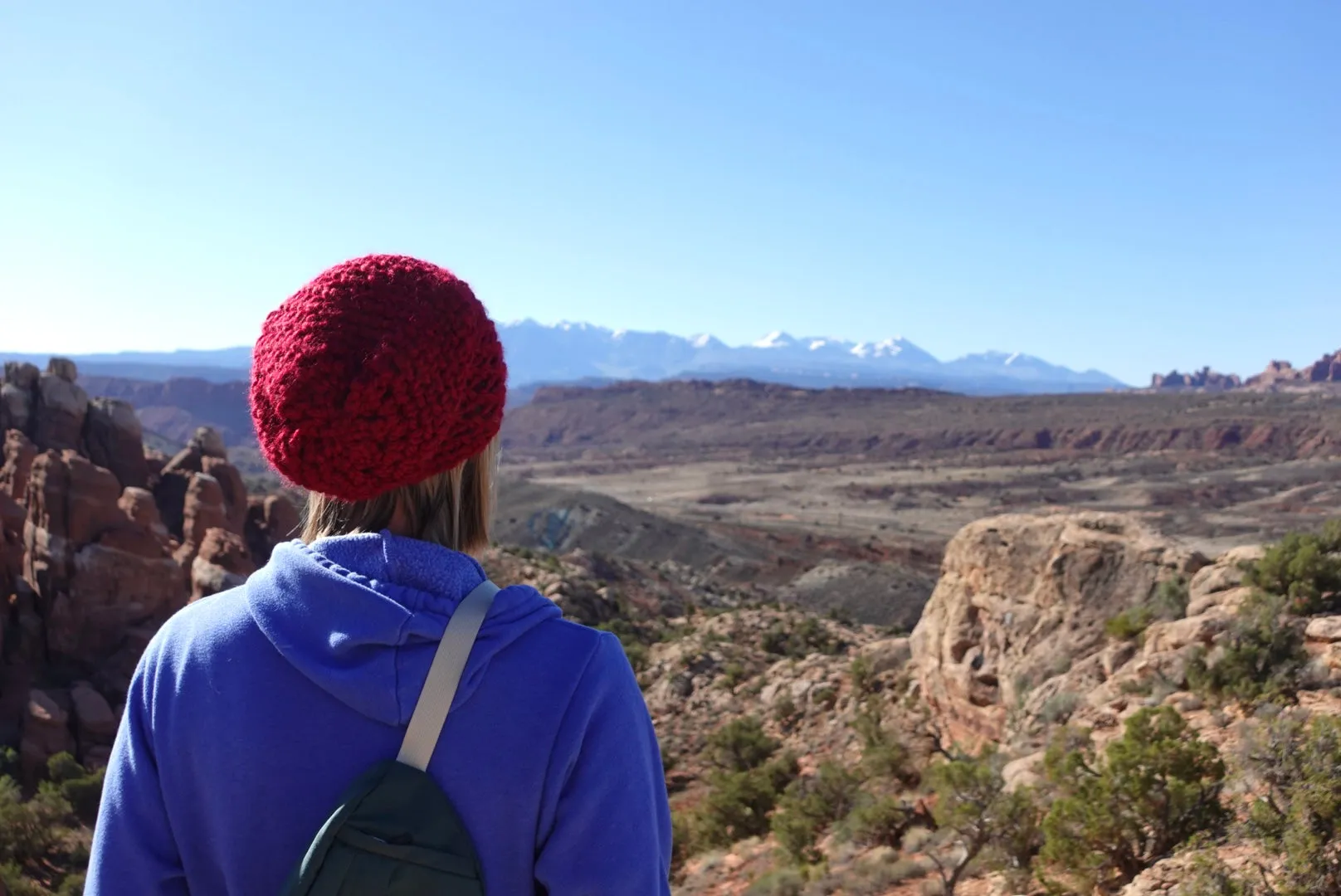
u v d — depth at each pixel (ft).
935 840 40.04
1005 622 64.49
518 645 4.58
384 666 4.34
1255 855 21.03
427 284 4.75
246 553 129.08
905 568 322.75
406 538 4.73
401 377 4.44
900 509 529.86
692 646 133.39
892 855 40.32
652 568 292.40
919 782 58.34
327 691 4.40
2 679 105.19
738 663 125.39
